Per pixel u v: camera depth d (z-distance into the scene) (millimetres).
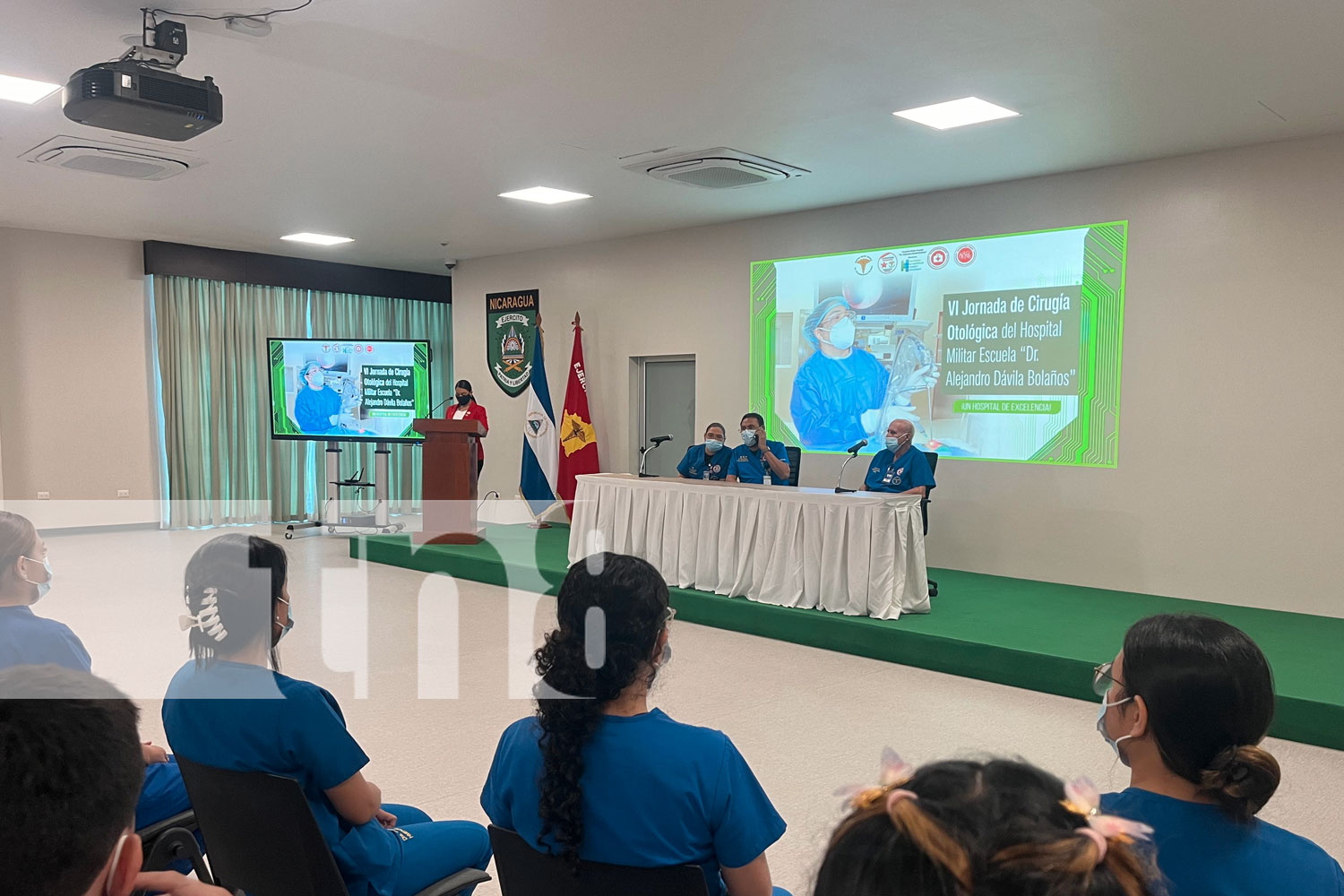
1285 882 1100
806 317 7551
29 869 638
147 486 9336
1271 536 5500
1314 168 5301
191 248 9375
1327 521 5316
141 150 5793
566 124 5246
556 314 9430
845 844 547
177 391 9422
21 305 8562
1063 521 6289
